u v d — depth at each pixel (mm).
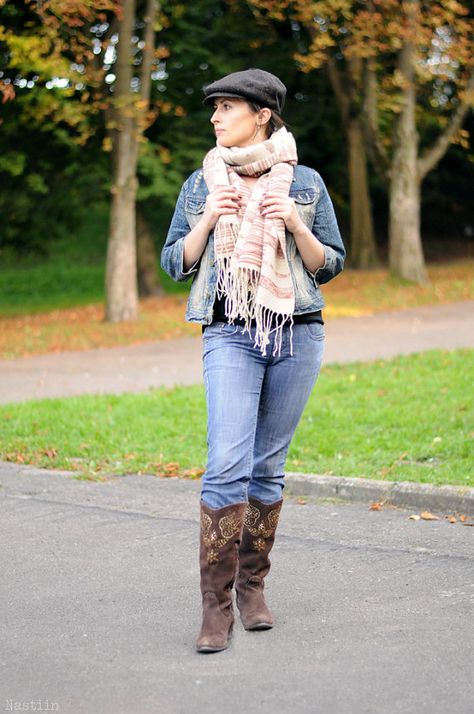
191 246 5859
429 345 21125
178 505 9453
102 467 11141
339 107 40156
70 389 17359
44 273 49406
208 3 35844
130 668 5586
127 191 27969
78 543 8211
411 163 34062
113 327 27000
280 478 6246
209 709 5023
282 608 6535
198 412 13922
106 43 25906
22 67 25266
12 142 32344
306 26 30938
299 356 5953
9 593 6973
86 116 28297
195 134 35031
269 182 5746
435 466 10367
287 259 5895
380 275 37219
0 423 13594
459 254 48406
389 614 6352
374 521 8695
